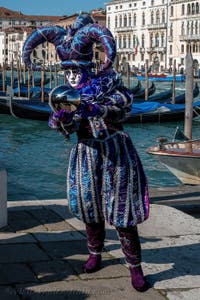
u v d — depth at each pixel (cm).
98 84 328
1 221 454
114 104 324
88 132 335
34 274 361
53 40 351
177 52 8288
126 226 333
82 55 332
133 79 6919
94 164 333
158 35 8681
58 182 1375
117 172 331
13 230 453
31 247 412
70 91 315
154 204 558
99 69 335
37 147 1995
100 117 325
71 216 497
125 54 9394
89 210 340
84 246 418
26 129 2452
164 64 8588
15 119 2688
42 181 1384
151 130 2527
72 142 2070
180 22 8212
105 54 325
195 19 7938
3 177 454
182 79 6600
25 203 541
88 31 327
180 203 618
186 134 1516
